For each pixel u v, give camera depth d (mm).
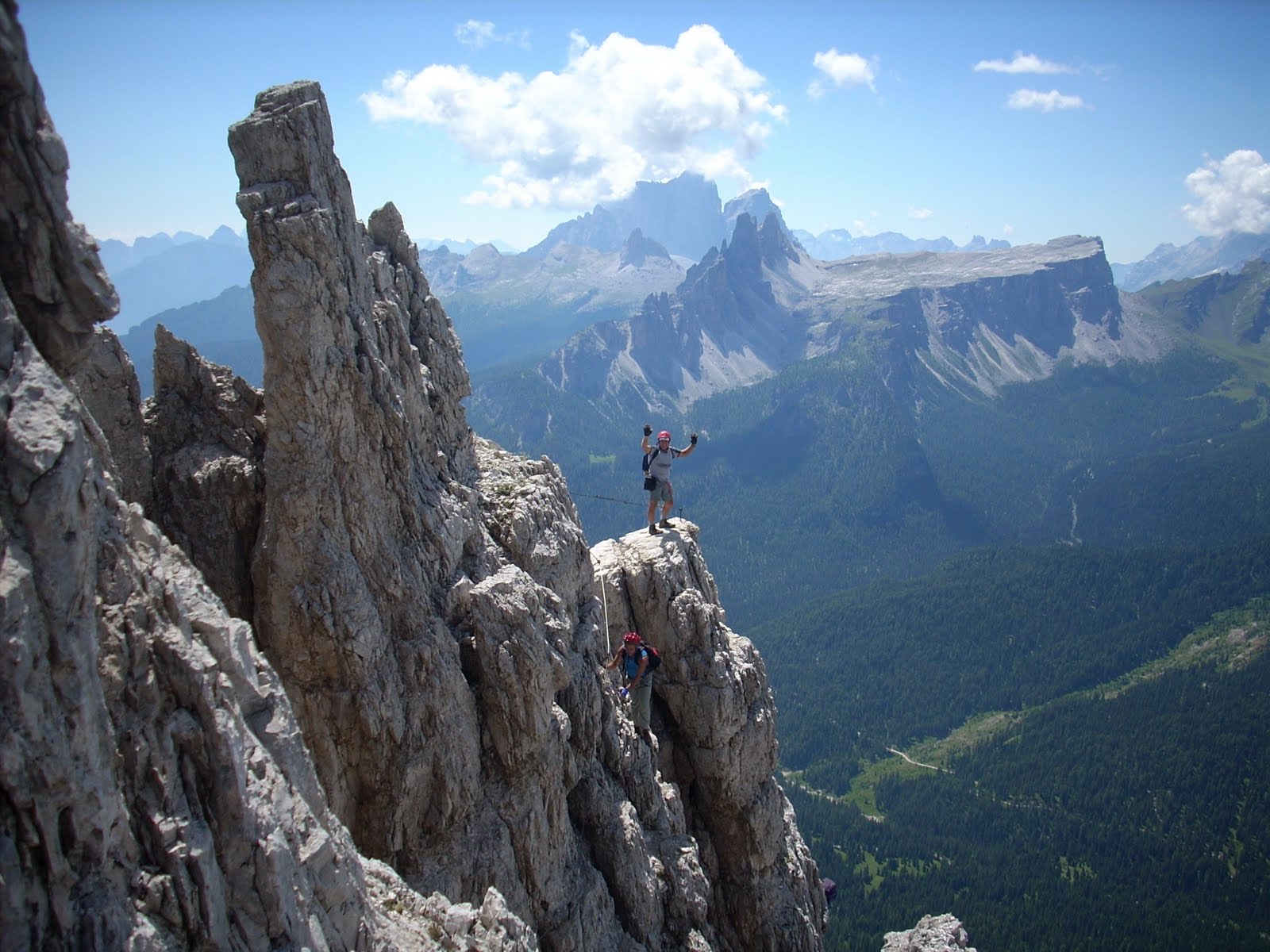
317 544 23656
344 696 23547
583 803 30141
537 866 26531
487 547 29594
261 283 23453
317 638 23391
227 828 14398
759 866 37969
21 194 14469
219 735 14547
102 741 13078
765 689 39938
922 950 47125
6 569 12156
